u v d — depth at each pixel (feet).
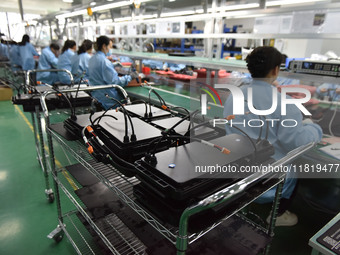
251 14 5.86
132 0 9.36
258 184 2.94
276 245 5.58
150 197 2.57
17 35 26.71
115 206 4.80
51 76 15.80
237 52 14.78
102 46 9.63
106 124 3.83
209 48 7.66
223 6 7.44
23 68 18.66
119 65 12.24
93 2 11.52
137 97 8.52
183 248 2.17
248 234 3.84
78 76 11.68
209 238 3.70
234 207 2.55
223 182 2.52
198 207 2.04
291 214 6.31
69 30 18.37
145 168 2.58
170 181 2.27
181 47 18.01
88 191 5.17
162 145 3.25
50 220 6.21
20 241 5.58
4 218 6.27
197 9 10.98
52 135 4.74
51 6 21.83
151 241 3.88
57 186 5.38
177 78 9.93
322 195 7.13
